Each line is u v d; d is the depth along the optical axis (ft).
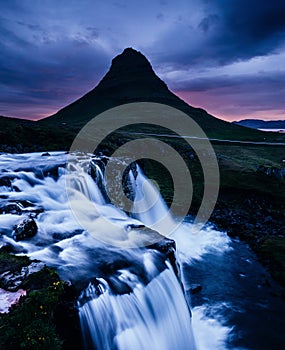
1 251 36.24
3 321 22.81
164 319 37.06
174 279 42.88
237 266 69.41
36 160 88.84
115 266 38.47
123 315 32.07
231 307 52.31
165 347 35.27
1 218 46.62
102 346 28.86
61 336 25.23
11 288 27.66
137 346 31.78
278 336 45.37
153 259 42.50
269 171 150.71
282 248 77.71
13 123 142.92
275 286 60.44
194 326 46.65
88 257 40.01
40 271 30.86
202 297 55.52
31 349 21.31
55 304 25.94
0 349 20.94
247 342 43.75
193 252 76.79
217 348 42.32
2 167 76.54
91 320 28.66
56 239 44.42
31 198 61.41
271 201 122.42
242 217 105.60
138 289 35.68
